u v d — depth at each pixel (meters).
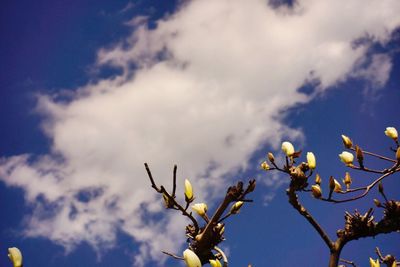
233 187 3.41
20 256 2.95
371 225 3.95
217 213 3.48
